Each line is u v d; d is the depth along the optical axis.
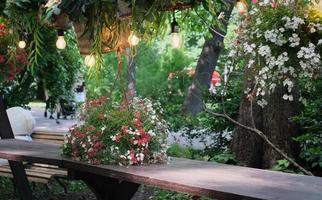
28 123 7.04
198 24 7.77
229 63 5.98
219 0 4.33
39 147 5.40
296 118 5.81
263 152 6.36
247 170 4.01
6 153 4.92
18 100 8.70
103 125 4.25
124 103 4.45
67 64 9.23
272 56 4.61
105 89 14.44
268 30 4.55
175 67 21.17
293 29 4.50
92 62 4.78
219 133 7.20
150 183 3.67
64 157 4.55
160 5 4.22
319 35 4.57
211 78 14.15
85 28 4.64
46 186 6.64
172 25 4.41
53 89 9.17
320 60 4.61
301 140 5.76
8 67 7.21
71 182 7.23
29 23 5.32
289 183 3.48
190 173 3.84
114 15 4.52
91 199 6.59
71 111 14.28
